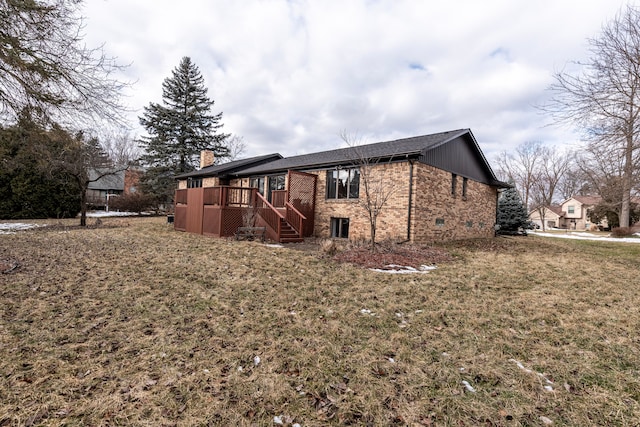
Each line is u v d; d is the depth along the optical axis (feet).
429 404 7.41
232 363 8.99
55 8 17.22
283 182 47.62
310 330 11.41
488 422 6.86
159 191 84.74
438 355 9.80
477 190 47.21
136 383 7.89
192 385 7.86
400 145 38.73
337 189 40.04
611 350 10.27
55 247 25.90
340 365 9.07
